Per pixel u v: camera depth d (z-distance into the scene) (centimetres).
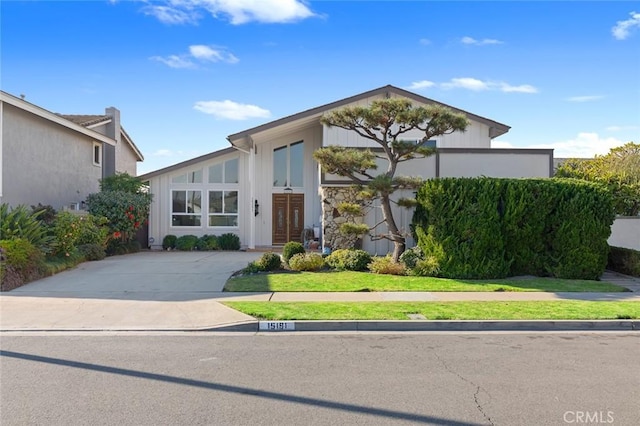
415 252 1427
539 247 1402
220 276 1377
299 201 2339
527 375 616
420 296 1119
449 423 469
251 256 1948
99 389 558
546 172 1703
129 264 1641
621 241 1761
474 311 957
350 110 1380
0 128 1636
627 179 1961
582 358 696
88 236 1784
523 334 849
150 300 1067
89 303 1039
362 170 1481
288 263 1505
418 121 1359
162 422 468
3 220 1415
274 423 467
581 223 1371
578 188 1391
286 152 2347
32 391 551
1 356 695
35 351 721
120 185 2180
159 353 713
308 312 938
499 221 1370
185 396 537
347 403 518
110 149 2712
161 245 2303
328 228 1706
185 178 2323
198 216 2322
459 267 1336
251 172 2225
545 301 1064
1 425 461
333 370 634
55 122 1952
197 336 823
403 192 1689
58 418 477
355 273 1410
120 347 746
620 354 720
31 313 955
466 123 1350
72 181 2162
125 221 2002
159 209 2309
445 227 1359
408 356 703
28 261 1289
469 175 1702
